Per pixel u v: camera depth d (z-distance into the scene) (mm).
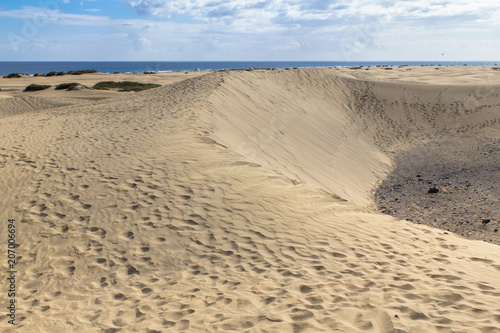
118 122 11812
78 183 6855
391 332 3018
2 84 41906
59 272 4738
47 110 19219
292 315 3412
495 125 20312
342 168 13352
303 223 5777
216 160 7777
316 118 18219
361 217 6375
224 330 3270
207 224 5605
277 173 7738
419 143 19109
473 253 5254
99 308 3984
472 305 3408
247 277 4387
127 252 5066
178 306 3846
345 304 3561
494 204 10000
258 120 14109
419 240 5586
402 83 27375
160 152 8148
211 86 16703
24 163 7965
